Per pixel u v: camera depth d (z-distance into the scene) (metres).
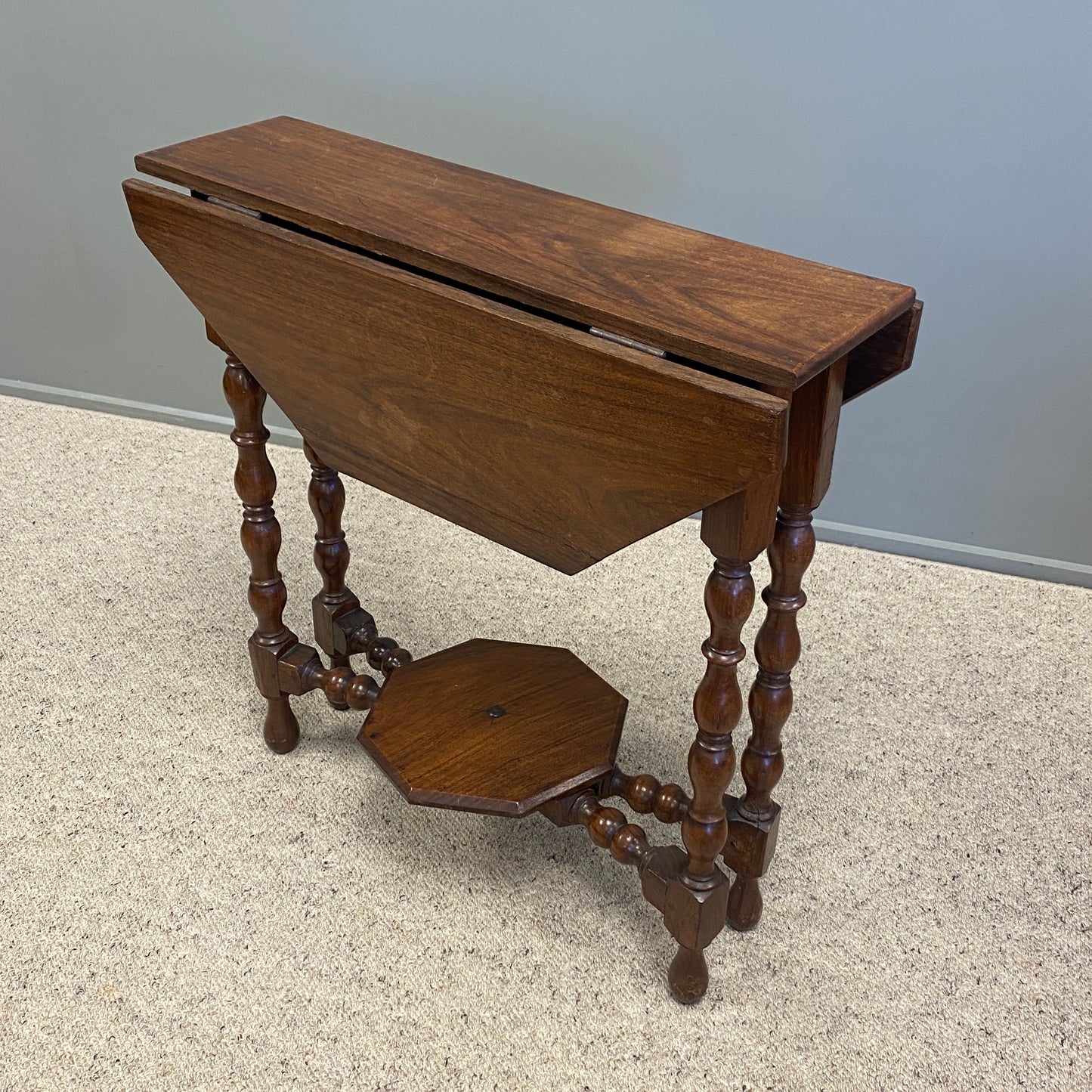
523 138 2.59
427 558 2.63
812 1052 1.60
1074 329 2.40
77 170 2.88
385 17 2.52
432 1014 1.64
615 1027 1.63
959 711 2.22
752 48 2.31
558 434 1.39
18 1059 1.56
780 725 1.61
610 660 2.33
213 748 2.09
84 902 1.79
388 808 1.99
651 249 1.48
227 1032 1.61
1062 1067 1.59
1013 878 1.87
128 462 2.97
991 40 2.17
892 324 1.40
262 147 1.76
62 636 2.34
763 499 1.30
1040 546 2.66
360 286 1.47
